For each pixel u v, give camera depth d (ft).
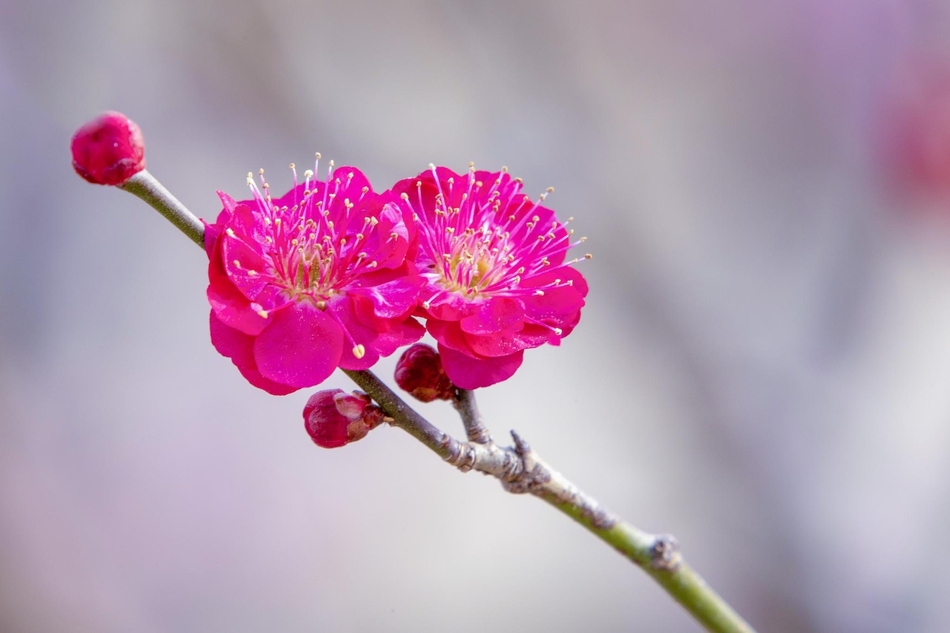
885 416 2.66
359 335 1.47
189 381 2.77
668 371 2.70
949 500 2.50
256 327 1.46
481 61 2.69
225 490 2.71
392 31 2.68
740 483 2.62
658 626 2.67
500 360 1.48
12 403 2.58
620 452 2.73
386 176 2.72
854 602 2.49
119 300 2.76
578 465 2.72
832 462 2.63
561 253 1.53
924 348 2.69
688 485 2.66
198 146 2.68
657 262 2.72
